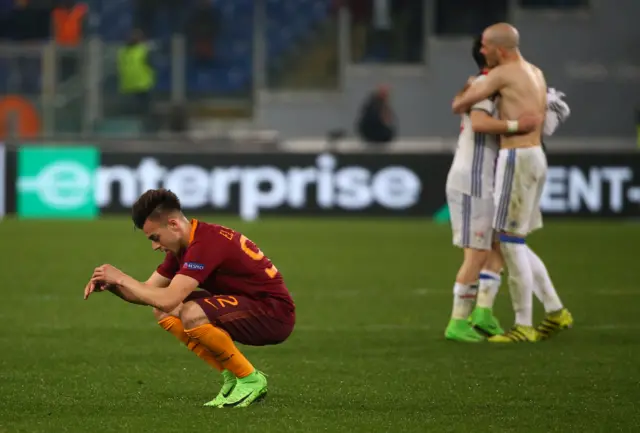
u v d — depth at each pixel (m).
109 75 78.50
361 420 18.58
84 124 75.69
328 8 88.06
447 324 29.83
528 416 18.98
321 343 26.88
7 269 41.72
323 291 36.44
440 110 85.50
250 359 24.72
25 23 79.81
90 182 62.75
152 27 86.19
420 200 62.97
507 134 26.28
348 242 51.94
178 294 18.22
